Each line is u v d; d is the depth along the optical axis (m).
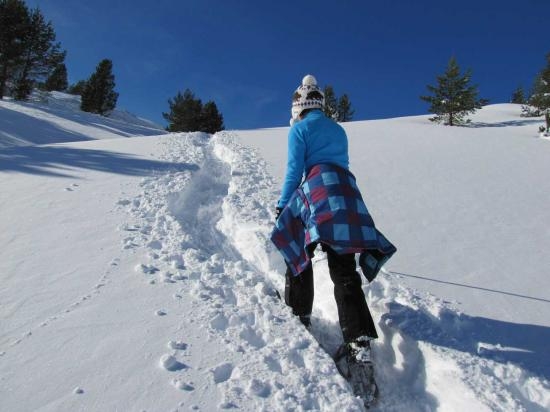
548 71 26.67
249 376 2.06
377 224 4.36
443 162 7.69
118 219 3.89
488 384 2.05
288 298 2.65
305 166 2.67
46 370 2.00
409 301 2.77
